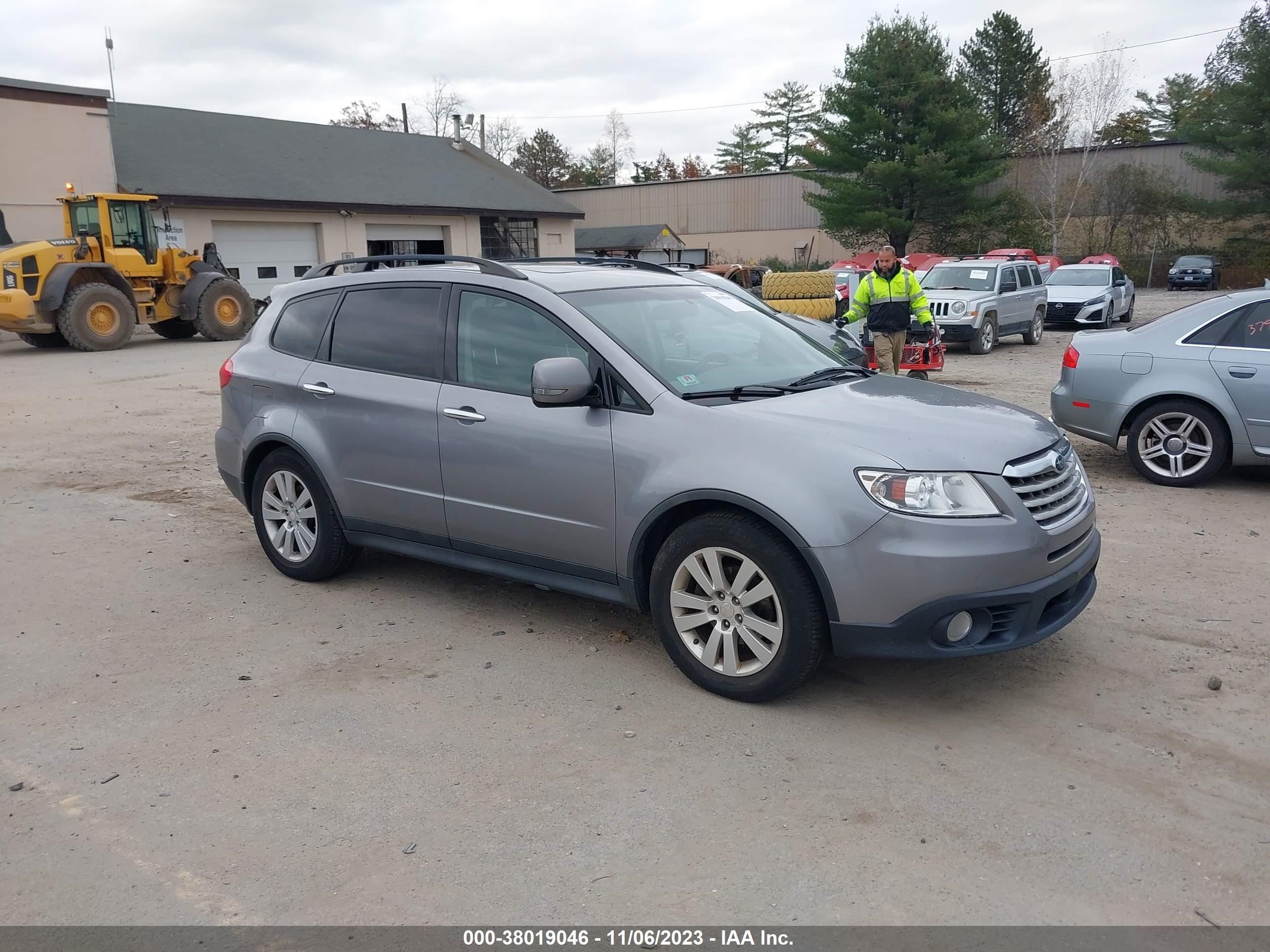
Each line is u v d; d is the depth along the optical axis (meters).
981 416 4.26
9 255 18.94
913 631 3.74
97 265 19.42
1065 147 48.44
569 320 4.54
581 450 4.36
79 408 12.16
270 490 5.73
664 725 3.95
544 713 4.06
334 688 4.32
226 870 3.05
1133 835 3.17
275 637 4.90
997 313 18.11
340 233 30.89
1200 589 5.42
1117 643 4.70
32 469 8.76
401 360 5.11
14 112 23.50
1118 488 7.75
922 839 3.16
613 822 3.28
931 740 3.80
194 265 21.64
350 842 3.19
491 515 4.74
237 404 5.83
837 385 4.62
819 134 44.59
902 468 3.77
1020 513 3.83
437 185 35.00
